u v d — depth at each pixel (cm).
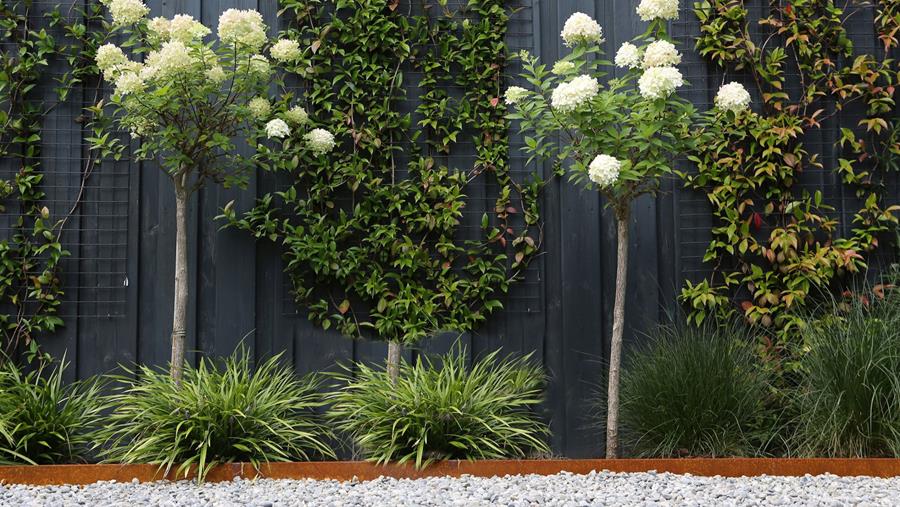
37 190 393
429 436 342
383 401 352
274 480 324
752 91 411
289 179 401
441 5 408
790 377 381
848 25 413
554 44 411
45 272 387
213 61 353
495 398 362
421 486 313
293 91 403
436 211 399
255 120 370
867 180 407
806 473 327
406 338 392
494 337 402
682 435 355
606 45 411
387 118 400
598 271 403
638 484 311
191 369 360
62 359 379
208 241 396
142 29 363
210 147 359
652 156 346
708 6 408
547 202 407
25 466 321
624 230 360
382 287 394
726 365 358
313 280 398
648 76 328
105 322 392
